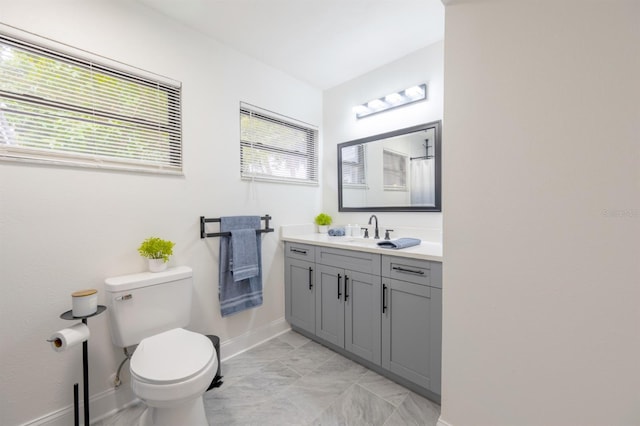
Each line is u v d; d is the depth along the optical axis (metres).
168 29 1.75
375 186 2.47
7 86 1.25
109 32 1.51
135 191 1.62
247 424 1.41
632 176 0.87
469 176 1.21
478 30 1.17
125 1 1.57
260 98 2.30
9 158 1.24
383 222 2.42
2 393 1.23
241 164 2.20
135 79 1.63
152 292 1.51
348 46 2.11
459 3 1.22
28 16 1.28
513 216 1.10
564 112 0.98
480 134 1.18
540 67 1.02
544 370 1.05
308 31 1.92
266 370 1.89
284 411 1.50
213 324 2.00
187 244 1.85
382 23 1.84
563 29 0.97
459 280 1.26
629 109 0.87
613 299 0.91
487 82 1.15
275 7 1.67
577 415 0.99
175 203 1.79
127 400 1.56
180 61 1.80
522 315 1.09
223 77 2.04
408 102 2.22
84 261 1.44
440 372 1.49
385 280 1.75
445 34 1.26
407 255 1.61
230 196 2.10
